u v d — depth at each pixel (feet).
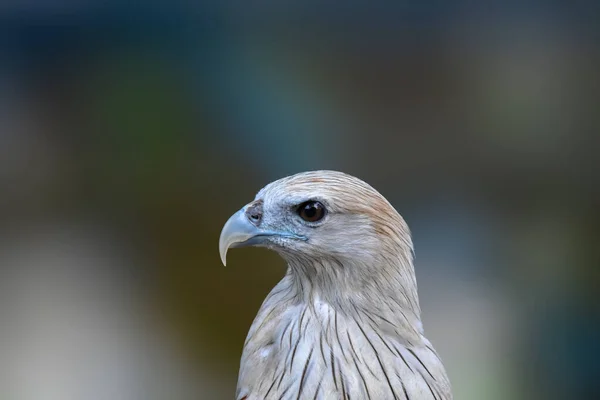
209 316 36.35
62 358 34.86
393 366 17.10
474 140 38.27
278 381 17.10
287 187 17.78
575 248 36.83
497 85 38.14
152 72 37.22
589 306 35.47
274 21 37.32
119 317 35.99
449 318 35.58
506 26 37.96
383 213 17.67
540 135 38.09
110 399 34.47
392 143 38.04
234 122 37.22
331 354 17.03
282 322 18.19
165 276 36.70
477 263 36.96
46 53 37.19
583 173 37.81
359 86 37.81
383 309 17.66
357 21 37.65
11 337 34.81
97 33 37.19
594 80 37.68
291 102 37.42
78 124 37.45
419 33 37.60
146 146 37.19
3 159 36.88
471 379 34.09
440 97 38.34
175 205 36.91
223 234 18.04
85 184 37.35
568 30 37.88
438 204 38.11
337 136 37.70
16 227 37.01
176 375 35.81
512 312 35.45
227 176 37.17
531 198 37.91
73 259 36.86
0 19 36.86
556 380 34.19
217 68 37.17
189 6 36.68
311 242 17.57
